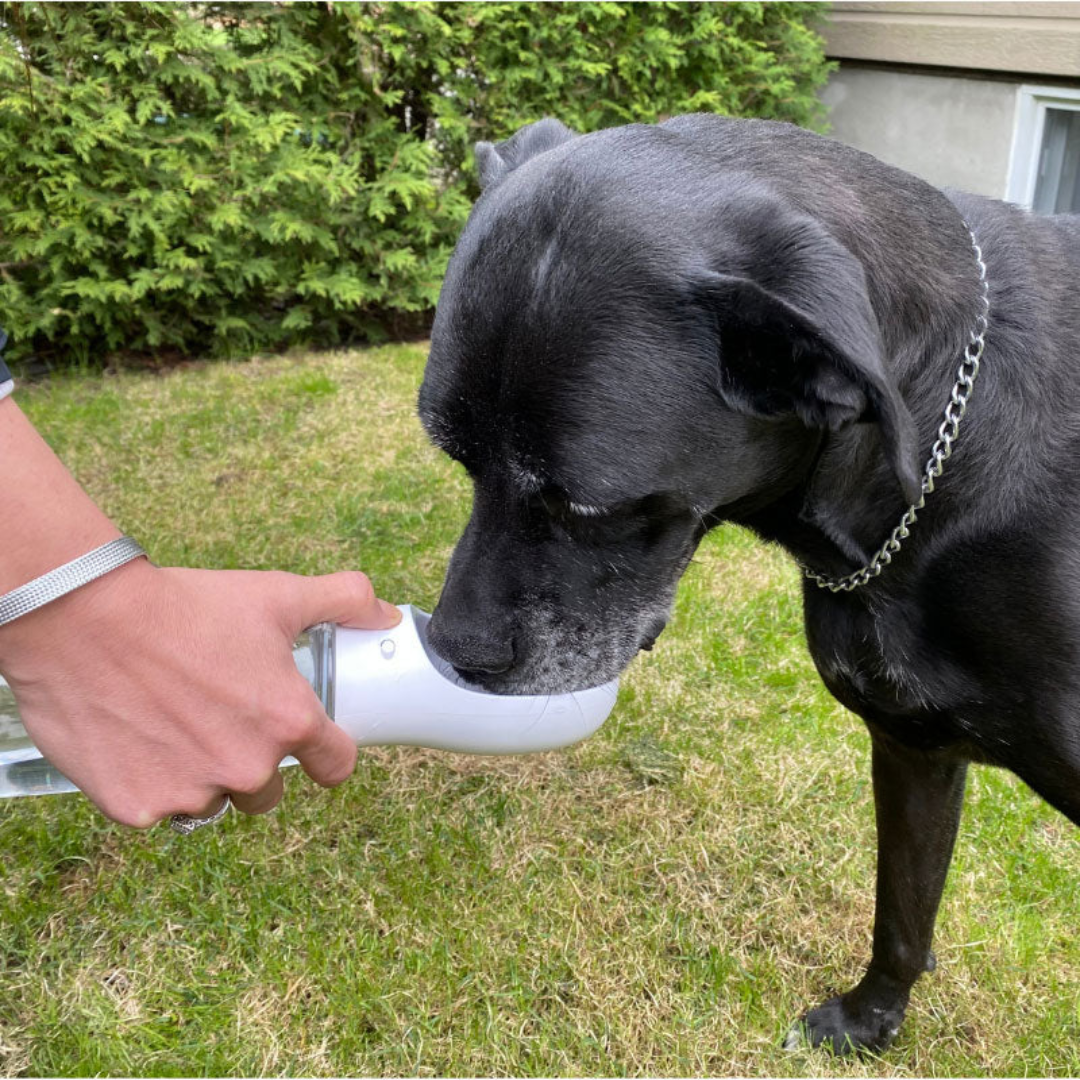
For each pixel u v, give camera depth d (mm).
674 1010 631
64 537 316
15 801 770
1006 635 446
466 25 1554
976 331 443
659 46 1571
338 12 1493
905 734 512
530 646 458
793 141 461
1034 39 1442
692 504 444
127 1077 593
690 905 696
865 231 431
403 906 693
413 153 1582
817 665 530
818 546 478
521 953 662
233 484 1225
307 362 1617
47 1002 631
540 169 446
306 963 657
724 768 801
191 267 1497
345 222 1583
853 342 367
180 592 339
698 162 436
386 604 467
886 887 573
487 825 756
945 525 447
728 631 957
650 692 879
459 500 1185
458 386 427
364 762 812
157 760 339
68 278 1515
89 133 1393
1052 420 444
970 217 487
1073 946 659
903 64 1634
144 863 721
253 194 1489
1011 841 728
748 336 400
